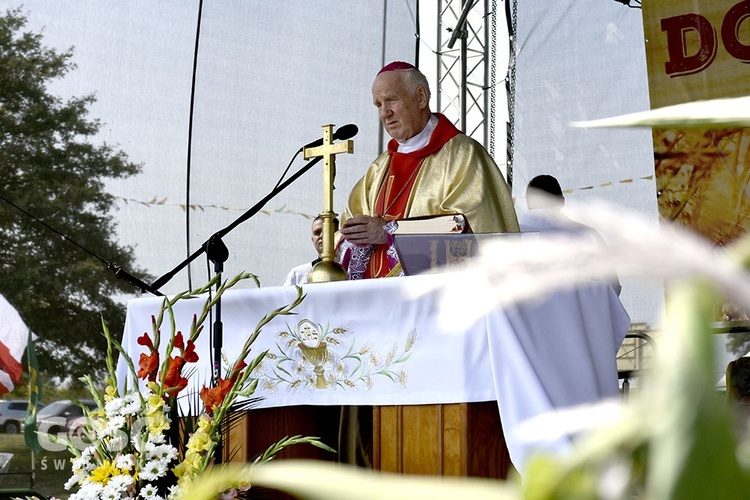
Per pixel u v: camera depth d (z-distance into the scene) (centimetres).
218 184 1702
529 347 666
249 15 1748
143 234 1686
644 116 56
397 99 1073
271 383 778
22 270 1638
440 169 1049
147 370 640
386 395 724
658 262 47
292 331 771
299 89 1777
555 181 1340
